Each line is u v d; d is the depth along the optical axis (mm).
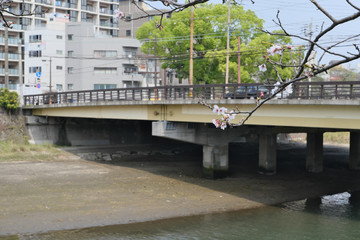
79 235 16562
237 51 39062
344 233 17438
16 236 16297
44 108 40125
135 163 35562
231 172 31453
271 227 18141
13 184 25391
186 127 28266
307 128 30734
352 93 18203
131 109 30391
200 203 22125
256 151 44656
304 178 29766
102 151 40750
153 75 68125
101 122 45406
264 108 22078
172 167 33406
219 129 29719
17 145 38469
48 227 17484
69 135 43438
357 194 25469
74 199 22125
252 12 43188
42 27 65562
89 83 63219
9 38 66500
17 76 68562
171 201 22297
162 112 27875
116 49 63969
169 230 17438
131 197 22922
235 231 17469
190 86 25500
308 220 19391
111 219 18828
